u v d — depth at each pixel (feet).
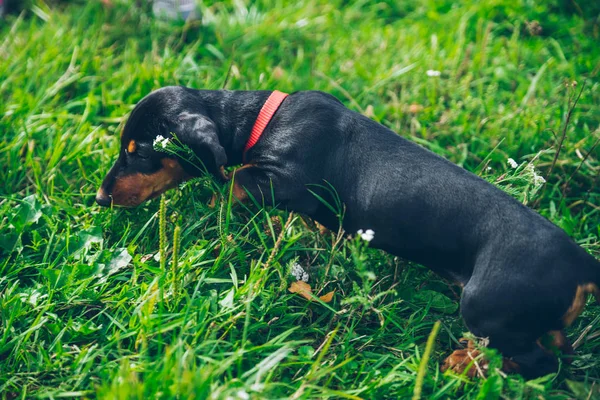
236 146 2.86
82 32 3.97
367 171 2.70
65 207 2.98
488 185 2.59
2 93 3.50
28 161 3.16
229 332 2.57
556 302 2.43
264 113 2.84
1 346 2.49
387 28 4.25
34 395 2.40
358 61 3.92
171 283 2.62
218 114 2.87
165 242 2.79
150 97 2.87
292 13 4.31
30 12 4.25
